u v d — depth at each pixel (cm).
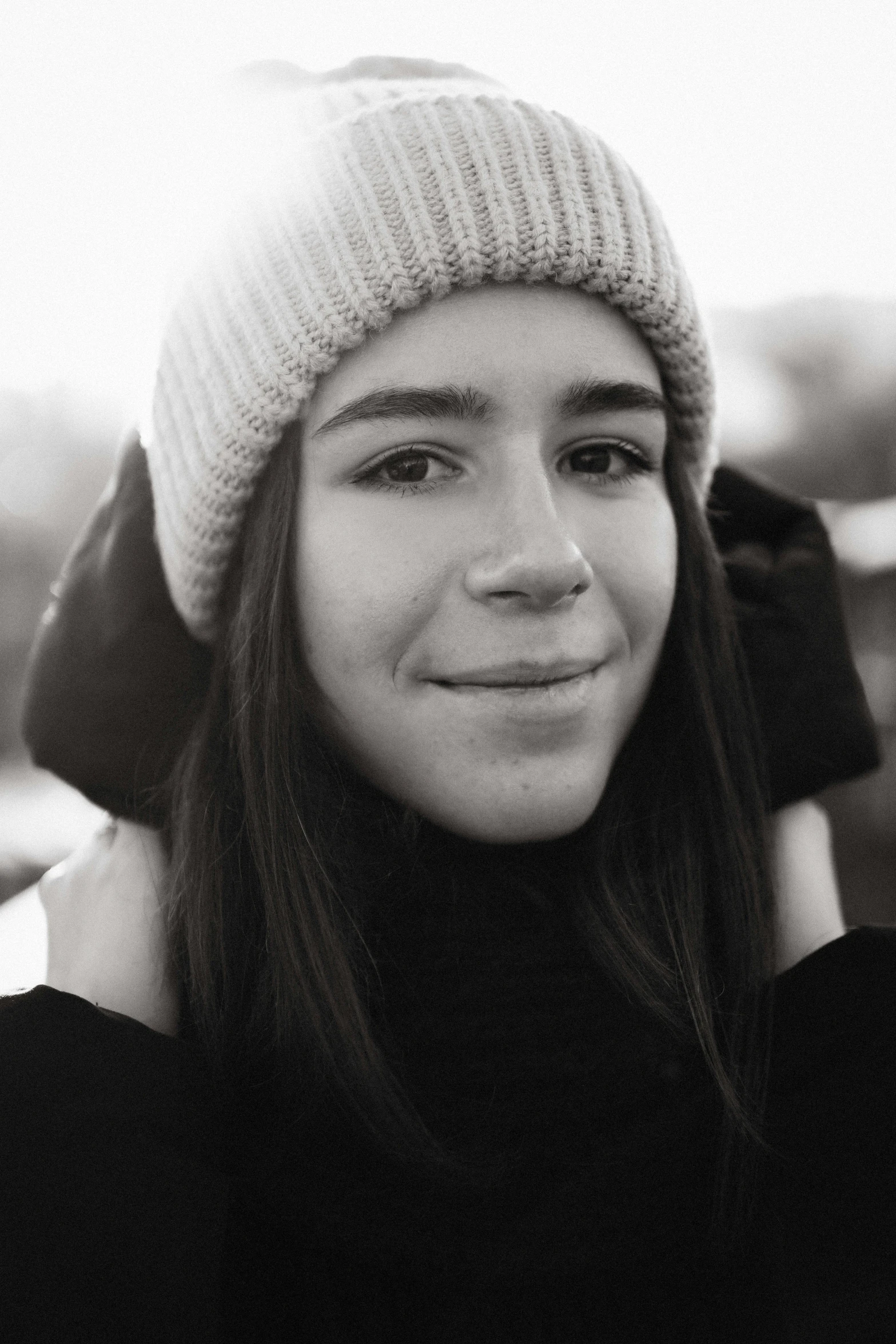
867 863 211
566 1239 72
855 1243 76
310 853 78
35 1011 74
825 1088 79
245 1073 78
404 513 74
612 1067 75
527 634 73
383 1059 74
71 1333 67
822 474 264
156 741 90
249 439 77
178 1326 68
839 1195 77
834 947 82
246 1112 77
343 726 79
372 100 82
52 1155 70
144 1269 68
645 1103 76
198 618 89
